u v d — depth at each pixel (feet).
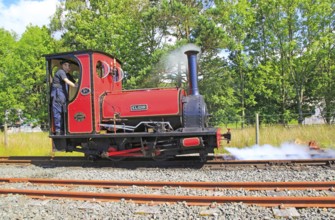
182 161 27.02
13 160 30.76
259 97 87.20
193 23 66.80
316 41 71.97
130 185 20.54
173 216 14.93
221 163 26.25
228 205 15.79
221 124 70.74
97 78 27.73
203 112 26.16
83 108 27.40
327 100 80.84
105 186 20.56
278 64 79.56
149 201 16.94
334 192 17.48
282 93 82.38
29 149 40.83
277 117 80.07
